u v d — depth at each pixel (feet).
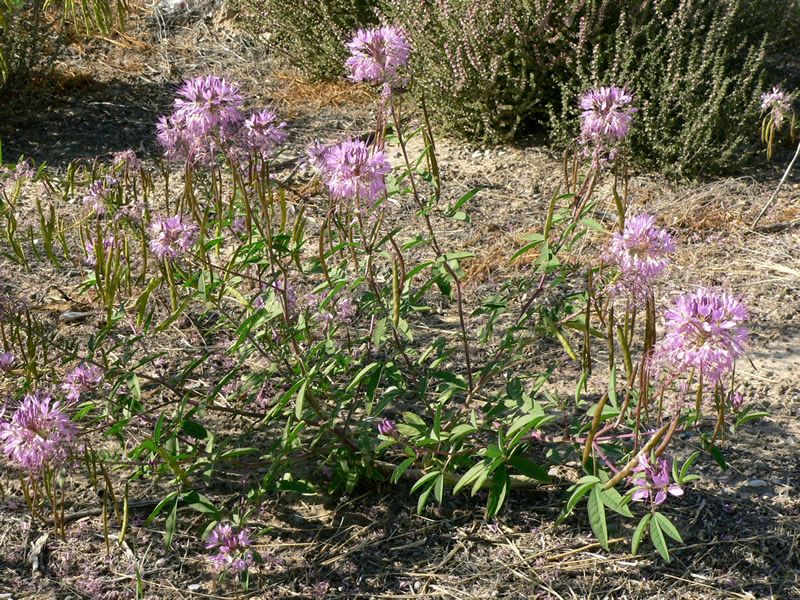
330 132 19.76
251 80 22.33
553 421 10.62
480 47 18.49
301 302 11.17
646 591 8.48
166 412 10.81
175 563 8.91
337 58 21.66
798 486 9.70
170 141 9.21
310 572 8.77
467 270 14.19
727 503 9.46
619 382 11.29
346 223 9.56
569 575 8.68
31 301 13.38
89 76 21.47
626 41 17.80
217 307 9.62
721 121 17.25
